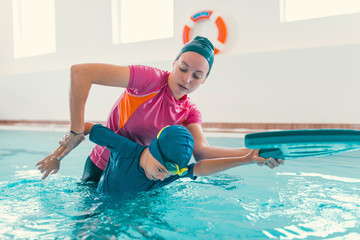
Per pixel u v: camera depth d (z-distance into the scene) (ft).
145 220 3.95
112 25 24.49
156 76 5.42
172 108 5.75
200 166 5.16
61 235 3.50
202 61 5.19
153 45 23.26
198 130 6.28
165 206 4.50
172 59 22.71
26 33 28.84
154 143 4.82
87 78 5.03
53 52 26.76
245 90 19.47
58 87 25.70
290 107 18.44
